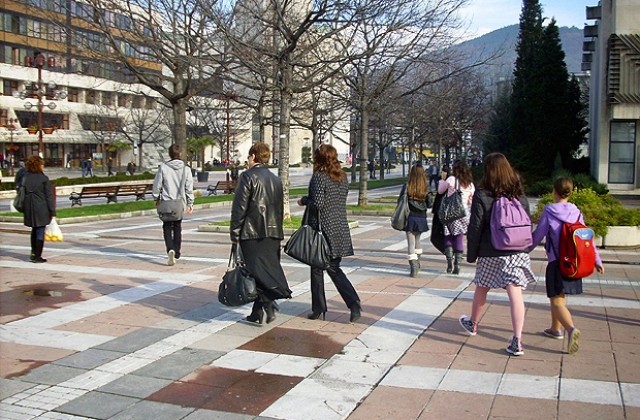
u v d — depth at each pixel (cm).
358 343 666
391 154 7525
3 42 5256
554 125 3750
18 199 1153
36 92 4531
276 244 725
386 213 2252
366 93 2286
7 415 483
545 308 820
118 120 5862
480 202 635
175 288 945
